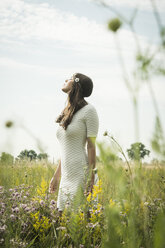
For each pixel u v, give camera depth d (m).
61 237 2.44
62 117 3.19
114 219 0.93
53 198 3.50
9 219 2.53
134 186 0.88
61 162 3.12
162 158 0.72
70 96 3.10
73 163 2.95
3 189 3.11
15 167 4.48
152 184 2.60
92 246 2.26
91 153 2.92
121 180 0.73
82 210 2.39
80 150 3.00
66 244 2.39
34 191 3.53
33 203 3.02
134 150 0.85
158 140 0.72
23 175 4.28
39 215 2.78
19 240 2.33
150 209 2.12
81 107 3.05
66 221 2.45
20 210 2.78
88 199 2.50
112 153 0.71
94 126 2.97
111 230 0.92
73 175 2.94
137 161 0.85
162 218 0.78
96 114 3.01
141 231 1.32
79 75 3.15
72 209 2.42
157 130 0.72
